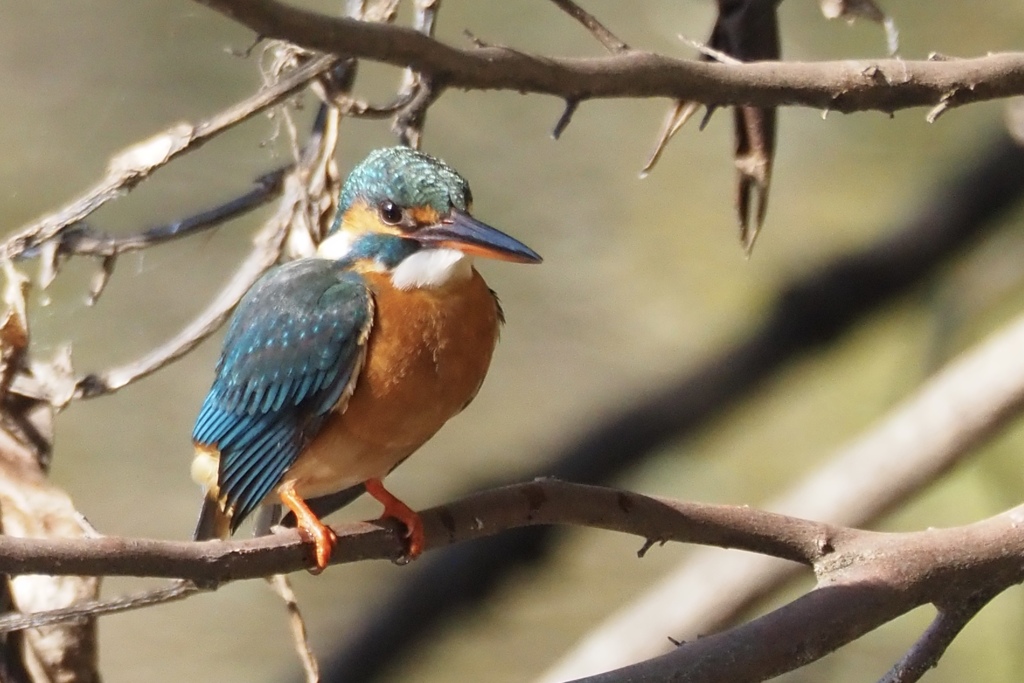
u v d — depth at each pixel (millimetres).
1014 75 6398
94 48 14547
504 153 15656
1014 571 6395
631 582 14414
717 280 15047
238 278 7551
